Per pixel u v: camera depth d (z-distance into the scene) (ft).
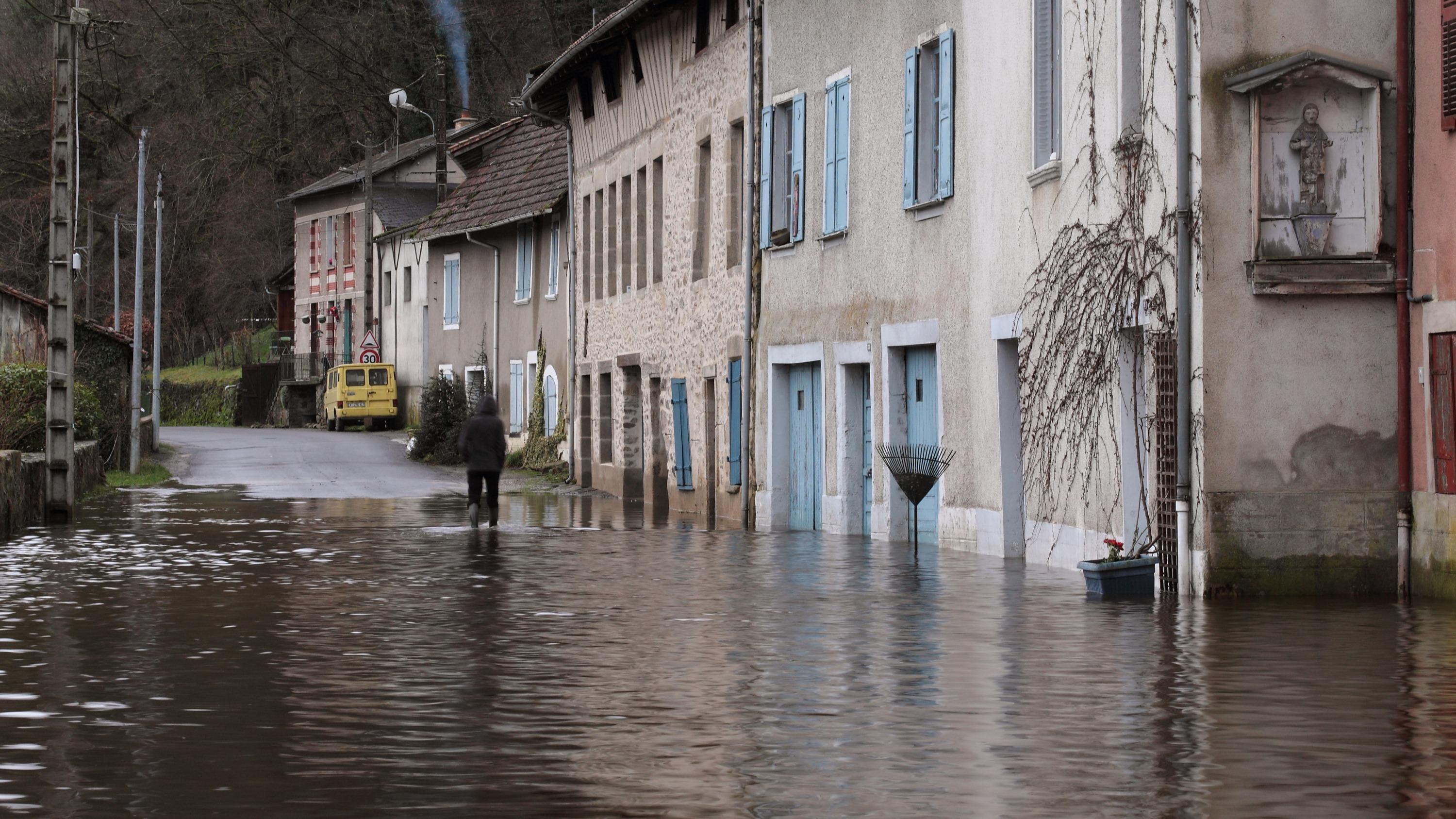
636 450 133.90
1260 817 25.72
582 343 148.05
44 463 100.48
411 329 236.63
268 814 26.13
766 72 99.45
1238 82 56.03
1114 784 27.94
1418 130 55.98
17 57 285.02
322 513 106.93
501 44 266.98
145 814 26.18
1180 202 56.70
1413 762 29.45
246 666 41.39
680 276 116.57
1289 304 56.75
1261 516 56.39
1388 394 57.06
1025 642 44.83
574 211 150.41
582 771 29.14
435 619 50.85
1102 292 62.64
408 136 273.13
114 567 68.54
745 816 25.90
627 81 131.44
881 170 84.43
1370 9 56.95
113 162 297.74
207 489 136.87
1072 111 65.41
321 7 268.21
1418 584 56.18
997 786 27.84
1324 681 38.01
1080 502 65.31
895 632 47.21
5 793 27.58
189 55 270.46
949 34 76.89
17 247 286.46
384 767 29.60
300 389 278.26
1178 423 56.70
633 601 55.72
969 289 75.36
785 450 97.96
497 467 93.50
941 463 72.13
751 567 67.97
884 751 30.71
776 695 36.88
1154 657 41.83
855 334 87.56
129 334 303.89
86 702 36.27
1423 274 55.77
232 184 301.02
